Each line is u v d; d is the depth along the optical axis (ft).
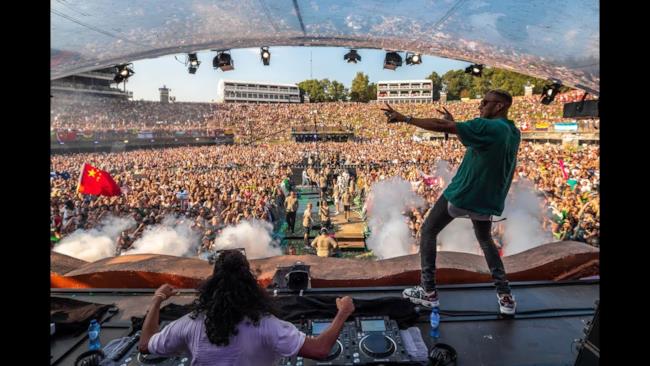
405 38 16.71
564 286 11.08
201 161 114.32
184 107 221.46
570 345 8.16
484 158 8.20
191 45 17.25
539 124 136.05
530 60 15.53
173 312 9.29
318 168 96.32
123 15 12.44
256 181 69.72
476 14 12.73
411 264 12.12
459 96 300.81
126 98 212.43
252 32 16.16
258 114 220.02
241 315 5.10
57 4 11.12
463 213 8.78
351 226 51.60
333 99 379.14
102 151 157.48
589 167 75.41
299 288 10.52
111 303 10.37
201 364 5.05
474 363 7.60
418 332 8.41
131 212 48.26
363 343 7.57
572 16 11.18
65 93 169.27
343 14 14.06
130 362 7.25
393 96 323.37
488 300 10.17
